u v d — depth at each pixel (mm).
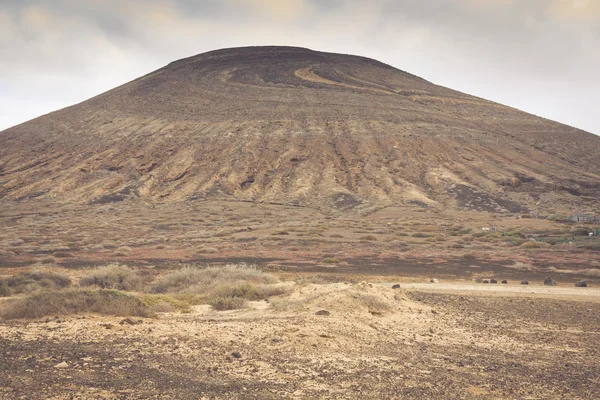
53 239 56188
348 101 162125
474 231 61562
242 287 21156
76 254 43125
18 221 76750
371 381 9508
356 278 29859
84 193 102500
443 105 172875
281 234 58750
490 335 14680
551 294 23906
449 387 9398
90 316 14211
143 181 107938
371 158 115000
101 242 53500
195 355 10492
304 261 39375
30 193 103562
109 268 26891
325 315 15203
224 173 109000
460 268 35500
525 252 44250
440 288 25781
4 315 14109
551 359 12086
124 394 7898
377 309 16719
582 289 25953
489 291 24750
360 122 140250
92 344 10805
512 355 12367
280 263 38031
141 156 122875
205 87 180000
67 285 24953
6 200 100812
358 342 12602
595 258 40031
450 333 14656
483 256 41781
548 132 151625
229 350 11094
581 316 18312
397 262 38781
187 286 23891
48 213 85625
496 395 9047
